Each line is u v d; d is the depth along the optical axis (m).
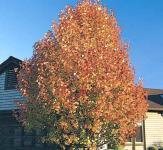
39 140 28.59
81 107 20.08
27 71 22.16
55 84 20.05
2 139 31.03
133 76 21.94
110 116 19.88
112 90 20.44
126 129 21.19
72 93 20.00
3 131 31.09
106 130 21.03
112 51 21.39
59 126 20.62
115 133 21.08
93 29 21.58
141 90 22.22
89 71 19.70
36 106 21.27
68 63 20.16
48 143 28.38
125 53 22.00
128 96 20.77
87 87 19.56
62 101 19.70
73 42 20.81
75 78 19.84
